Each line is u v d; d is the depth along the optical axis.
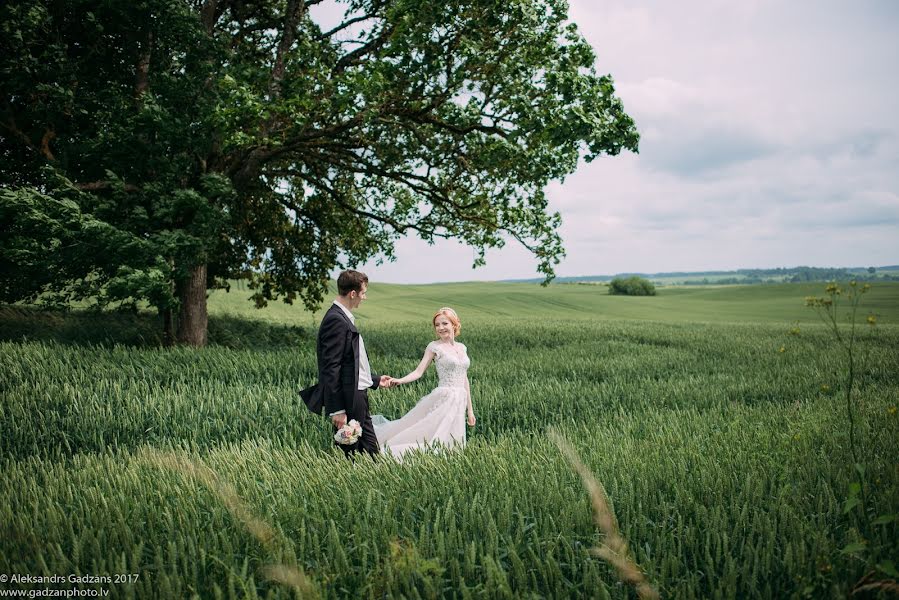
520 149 9.36
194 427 5.71
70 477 3.63
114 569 2.25
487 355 13.38
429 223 14.31
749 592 2.18
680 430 5.03
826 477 3.29
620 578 2.24
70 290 10.73
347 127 10.98
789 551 2.27
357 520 2.65
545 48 9.59
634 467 3.50
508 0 8.98
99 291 10.39
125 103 10.31
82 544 2.41
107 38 10.95
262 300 17.11
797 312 59.28
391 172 12.77
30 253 8.83
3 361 7.67
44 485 3.57
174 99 10.36
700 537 2.55
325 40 12.29
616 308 64.38
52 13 10.12
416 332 19.31
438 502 3.08
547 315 53.94
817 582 2.11
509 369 10.20
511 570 2.33
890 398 6.55
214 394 6.90
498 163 9.98
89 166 10.62
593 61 9.74
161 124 9.71
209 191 10.34
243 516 2.67
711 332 22.06
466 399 5.77
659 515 2.87
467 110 9.90
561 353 13.88
